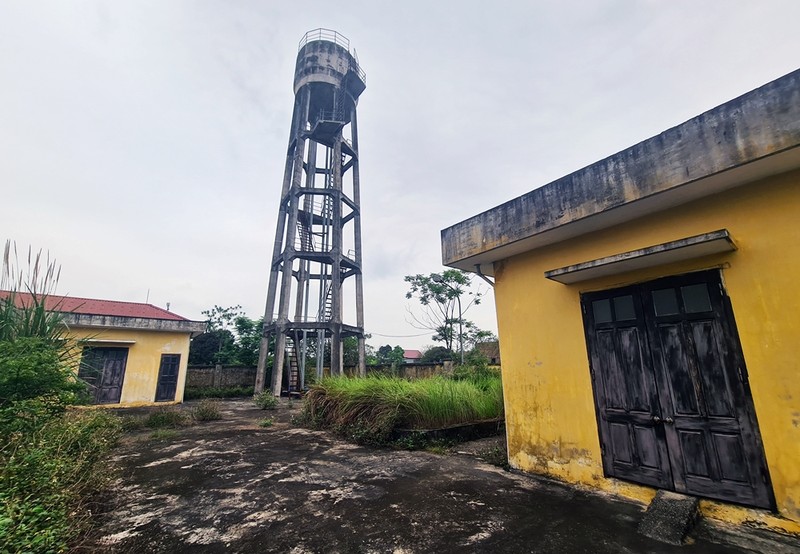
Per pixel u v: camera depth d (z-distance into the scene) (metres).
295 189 16.23
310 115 19.09
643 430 3.93
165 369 13.79
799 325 3.13
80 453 4.05
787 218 3.27
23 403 4.13
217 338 22.75
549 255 5.00
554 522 3.40
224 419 9.85
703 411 3.56
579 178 4.27
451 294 19.16
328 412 8.45
